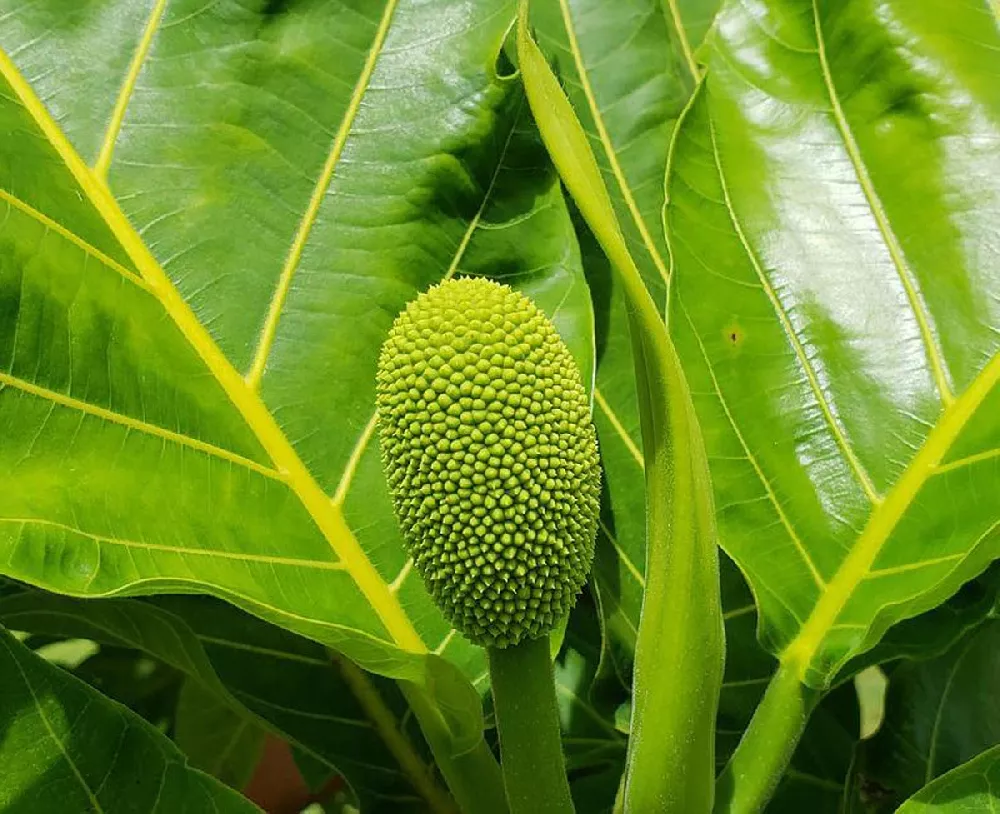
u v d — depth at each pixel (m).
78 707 0.27
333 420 0.32
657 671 0.25
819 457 0.33
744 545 0.33
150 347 0.31
